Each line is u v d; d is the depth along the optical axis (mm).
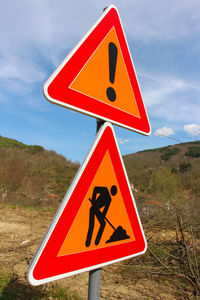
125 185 1325
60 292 2383
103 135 1227
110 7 1364
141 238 1401
